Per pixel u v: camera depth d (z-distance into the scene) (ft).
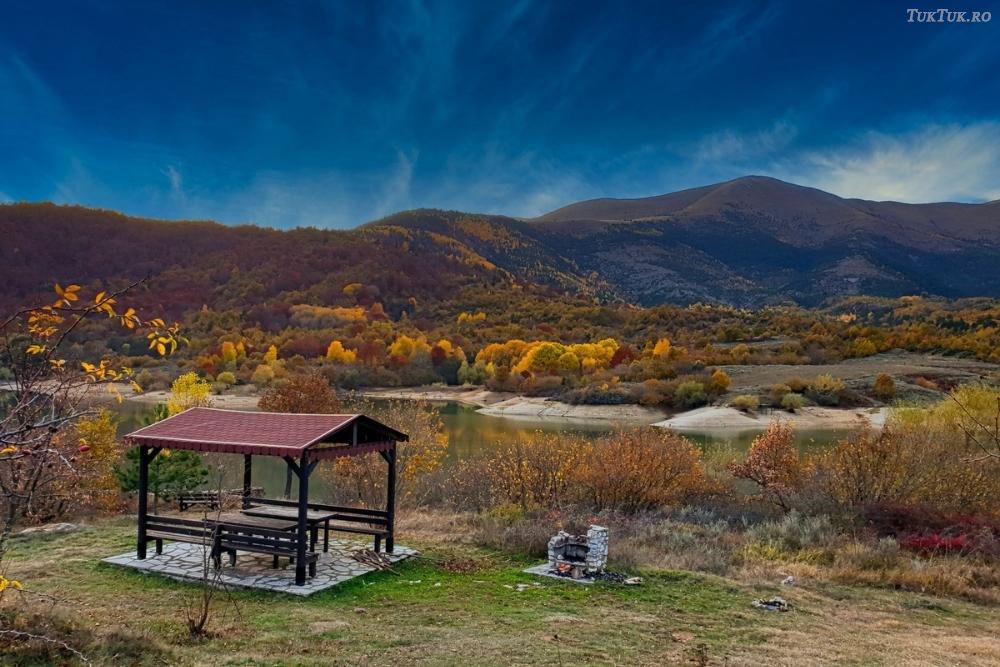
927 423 103.04
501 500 87.30
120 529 60.18
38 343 20.44
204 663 29.17
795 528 66.44
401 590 44.14
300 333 425.28
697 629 38.24
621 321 542.98
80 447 25.70
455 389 344.90
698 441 183.32
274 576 45.65
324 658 30.91
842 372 289.53
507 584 46.16
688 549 58.39
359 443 49.65
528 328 512.63
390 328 469.16
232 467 107.14
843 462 86.17
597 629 37.32
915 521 69.41
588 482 88.74
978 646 37.47
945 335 363.35
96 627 32.53
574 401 268.00
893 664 33.63
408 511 79.61
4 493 27.14
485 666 30.94
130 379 23.36
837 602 45.80
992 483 81.41
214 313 452.35
